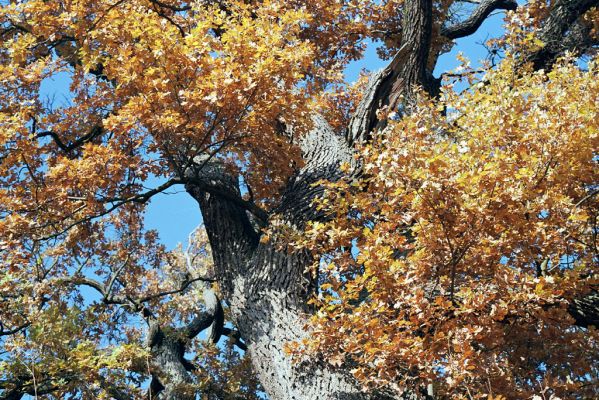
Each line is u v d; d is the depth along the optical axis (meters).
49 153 9.27
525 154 6.00
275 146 7.89
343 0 11.55
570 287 5.80
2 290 8.18
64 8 8.71
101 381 8.53
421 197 5.51
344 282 6.98
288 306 7.48
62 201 7.48
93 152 7.22
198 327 12.64
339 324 6.02
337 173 8.32
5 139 7.34
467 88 7.79
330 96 11.08
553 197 5.83
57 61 8.80
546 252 6.11
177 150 7.74
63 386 8.14
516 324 6.55
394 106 9.00
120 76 7.26
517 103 6.28
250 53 6.80
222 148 7.88
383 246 5.98
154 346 11.95
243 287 7.88
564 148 6.04
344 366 6.85
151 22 7.23
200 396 11.95
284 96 7.18
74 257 10.84
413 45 9.32
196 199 9.00
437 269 6.09
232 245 8.41
